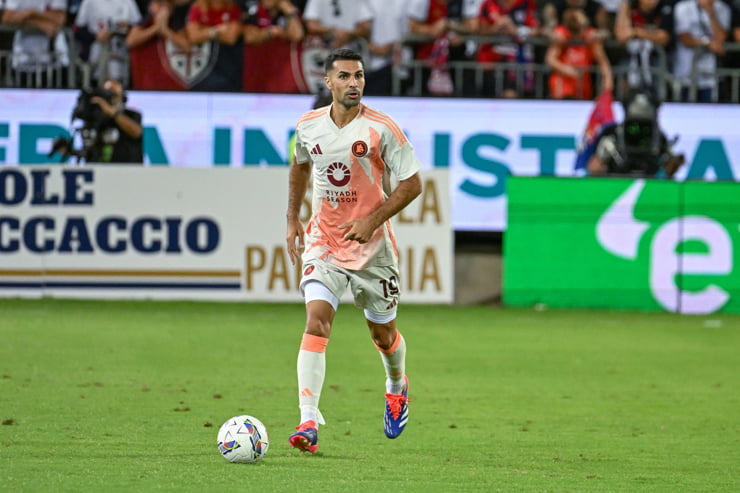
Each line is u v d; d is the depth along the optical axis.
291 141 55.09
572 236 54.97
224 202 52.62
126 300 52.38
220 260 52.69
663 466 20.42
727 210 54.81
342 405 27.64
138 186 52.25
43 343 38.59
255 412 25.98
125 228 52.34
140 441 21.56
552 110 58.56
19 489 16.70
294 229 21.47
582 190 54.78
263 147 57.84
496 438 23.30
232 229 52.69
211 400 27.67
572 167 58.78
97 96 55.16
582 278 55.09
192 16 58.12
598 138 58.12
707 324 50.25
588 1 61.66
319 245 20.84
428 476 18.80
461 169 58.25
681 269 54.94
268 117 57.88
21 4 58.91
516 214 55.00
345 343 40.81
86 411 25.41
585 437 23.67
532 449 22.05
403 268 52.94
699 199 54.88
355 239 20.05
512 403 28.66
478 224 58.31
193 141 57.53
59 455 19.83
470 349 40.22
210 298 52.78
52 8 58.94
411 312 51.69
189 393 28.78
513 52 60.50
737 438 23.88
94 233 52.22
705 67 62.59
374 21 59.44
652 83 61.16
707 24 62.22
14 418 24.16
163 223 52.47
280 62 58.84
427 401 28.73
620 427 25.19
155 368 33.53
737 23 62.88
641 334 46.12
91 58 59.41
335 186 20.61
